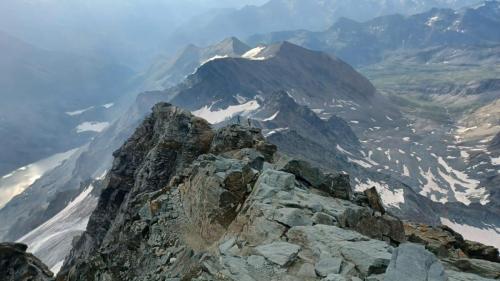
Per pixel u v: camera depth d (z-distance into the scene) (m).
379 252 18.48
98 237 76.56
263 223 22.52
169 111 78.88
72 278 40.75
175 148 62.94
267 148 44.06
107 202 80.62
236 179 30.50
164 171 61.31
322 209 24.39
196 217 30.30
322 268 17.86
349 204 27.59
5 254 48.72
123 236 36.97
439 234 36.44
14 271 47.78
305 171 33.00
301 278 17.78
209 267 19.64
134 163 79.94
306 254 19.45
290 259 18.94
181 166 59.09
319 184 32.53
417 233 36.47
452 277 18.27
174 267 25.41
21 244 50.91
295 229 21.38
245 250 20.95
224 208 29.03
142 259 30.09
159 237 30.56
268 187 26.30
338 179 33.00
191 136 61.81
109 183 80.00
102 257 36.69
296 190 26.84
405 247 18.08
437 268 16.94
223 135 48.94
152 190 60.09
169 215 32.28
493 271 24.38
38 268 49.38
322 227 21.22
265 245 20.44
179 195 34.66
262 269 18.66
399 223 28.14
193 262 22.19
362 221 25.81
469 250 35.03
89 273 36.38
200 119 64.50
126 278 30.45
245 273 18.50
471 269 24.94
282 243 20.34
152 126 82.38
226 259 19.91
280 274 18.14
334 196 32.12
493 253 34.50
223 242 23.31
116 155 85.50
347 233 20.73
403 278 16.38
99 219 78.69
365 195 35.09
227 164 32.84
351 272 17.55
